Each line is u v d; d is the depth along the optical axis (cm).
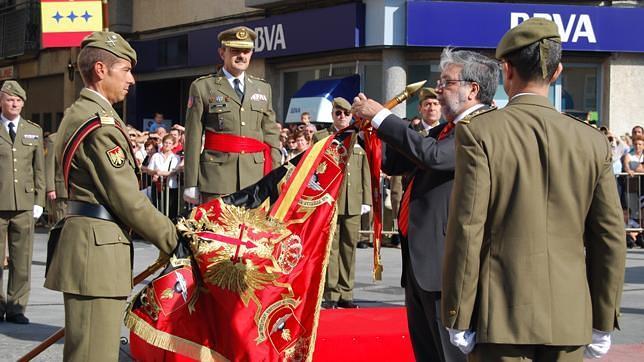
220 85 755
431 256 486
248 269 523
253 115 758
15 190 852
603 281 379
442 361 489
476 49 1830
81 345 471
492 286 369
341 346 601
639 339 784
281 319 527
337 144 559
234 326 515
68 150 471
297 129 1401
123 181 468
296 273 536
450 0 1830
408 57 1891
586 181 374
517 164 369
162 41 2370
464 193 368
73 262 470
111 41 488
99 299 473
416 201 498
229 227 529
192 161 751
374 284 1085
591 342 381
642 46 1852
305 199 548
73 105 485
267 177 554
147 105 2494
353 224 927
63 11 1195
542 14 1812
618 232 377
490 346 370
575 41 1820
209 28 2195
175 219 526
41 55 2842
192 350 504
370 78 1938
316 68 2042
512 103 384
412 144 483
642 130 1573
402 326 636
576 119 386
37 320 858
